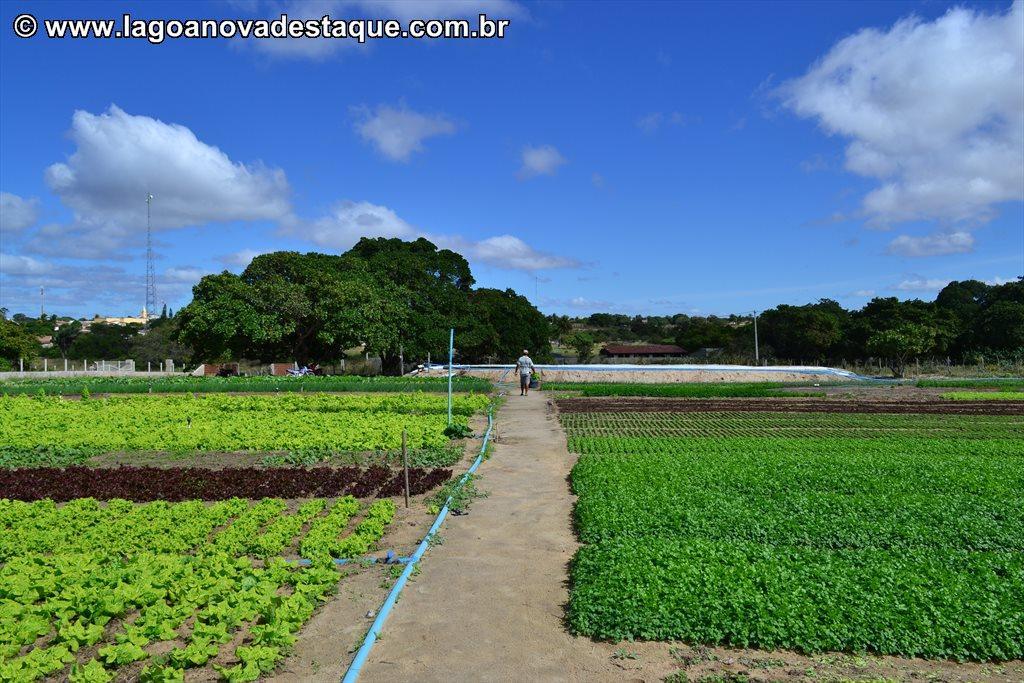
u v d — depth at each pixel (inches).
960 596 369.1
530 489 687.7
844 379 2253.9
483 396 1466.5
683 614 356.2
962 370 2635.3
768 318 3540.8
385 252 2640.3
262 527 555.2
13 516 573.0
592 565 424.8
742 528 507.8
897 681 307.4
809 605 355.3
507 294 2947.8
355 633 362.6
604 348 4210.1
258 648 327.0
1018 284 3388.3
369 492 669.3
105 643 356.8
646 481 660.7
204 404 1379.2
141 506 613.3
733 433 1061.1
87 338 4635.8
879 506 574.9
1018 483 666.8
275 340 2253.9
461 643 350.3
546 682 311.7
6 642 336.8
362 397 1470.2
